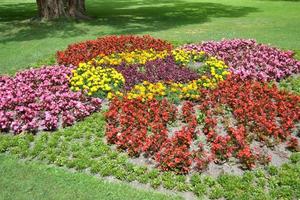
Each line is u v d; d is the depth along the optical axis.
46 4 25.02
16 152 8.57
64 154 8.41
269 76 12.78
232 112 10.02
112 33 20.98
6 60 15.81
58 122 9.91
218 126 9.40
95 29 22.34
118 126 9.59
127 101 10.37
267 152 8.32
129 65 13.48
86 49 15.60
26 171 7.78
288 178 7.36
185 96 10.89
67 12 25.59
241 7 33.38
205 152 8.26
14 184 7.32
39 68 13.37
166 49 15.69
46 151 8.55
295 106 10.09
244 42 15.73
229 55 14.50
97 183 7.35
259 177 7.51
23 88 11.37
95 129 9.51
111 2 39.72
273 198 6.91
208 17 27.25
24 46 18.36
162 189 7.28
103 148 8.55
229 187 7.16
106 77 12.05
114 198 6.88
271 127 8.69
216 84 11.59
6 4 40.03
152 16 27.95
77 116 10.05
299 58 15.00
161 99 10.80
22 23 24.84
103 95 11.29
